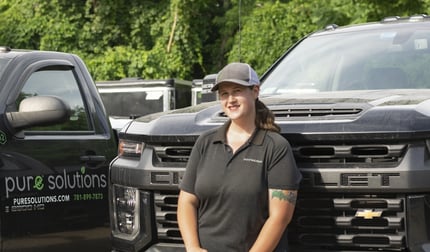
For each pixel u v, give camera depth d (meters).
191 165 3.83
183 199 3.84
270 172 3.67
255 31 19.97
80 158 5.83
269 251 3.64
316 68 5.23
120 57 20.75
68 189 5.70
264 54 19.80
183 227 3.80
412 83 4.83
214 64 21.45
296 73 5.25
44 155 5.59
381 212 3.67
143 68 20.77
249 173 3.68
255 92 3.78
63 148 5.73
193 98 13.38
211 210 3.74
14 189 5.36
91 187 5.87
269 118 3.77
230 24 21.02
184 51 21.09
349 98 4.13
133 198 4.24
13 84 5.60
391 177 3.61
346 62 5.17
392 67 4.99
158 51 20.95
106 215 5.96
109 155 6.05
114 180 4.38
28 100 5.40
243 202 3.67
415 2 13.62
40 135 5.62
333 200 3.75
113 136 6.19
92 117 6.08
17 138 5.45
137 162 4.23
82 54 21.17
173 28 20.94
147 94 13.66
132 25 21.44
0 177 5.30
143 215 4.19
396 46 5.16
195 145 3.85
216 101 4.69
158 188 4.11
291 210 3.68
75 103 6.02
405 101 3.89
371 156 3.67
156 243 4.18
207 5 21.30
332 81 5.07
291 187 3.66
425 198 3.60
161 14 21.42
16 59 5.76
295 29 19.67
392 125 3.63
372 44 5.26
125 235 4.30
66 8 21.45
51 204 5.58
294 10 19.75
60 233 5.63
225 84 3.74
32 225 5.45
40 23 21.17
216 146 3.78
